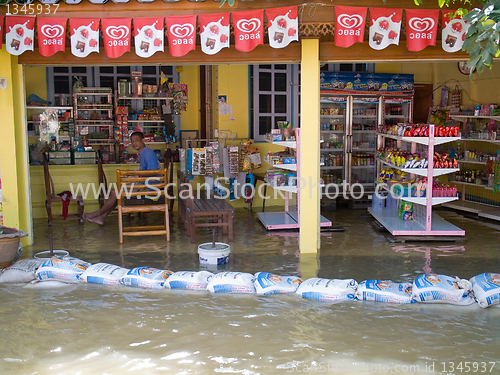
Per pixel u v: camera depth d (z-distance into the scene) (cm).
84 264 546
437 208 973
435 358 355
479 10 403
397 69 1042
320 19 596
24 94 670
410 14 566
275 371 336
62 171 890
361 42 616
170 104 971
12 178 655
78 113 931
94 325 415
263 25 571
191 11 583
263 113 986
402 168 717
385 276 539
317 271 559
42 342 383
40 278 524
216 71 952
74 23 568
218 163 914
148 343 380
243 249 662
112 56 569
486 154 907
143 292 499
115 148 943
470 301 462
